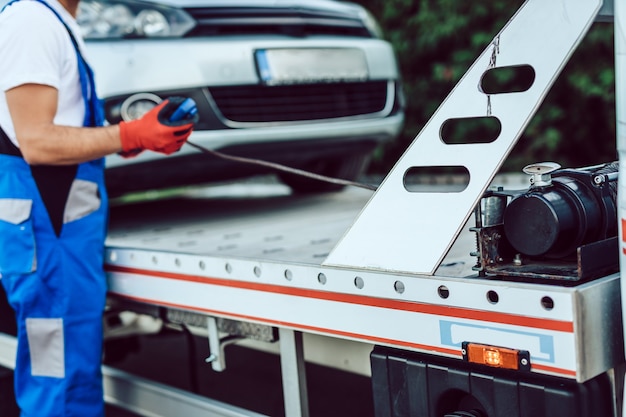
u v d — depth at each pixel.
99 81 2.74
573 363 1.18
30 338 1.94
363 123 3.16
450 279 1.32
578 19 1.25
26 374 1.98
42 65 1.82
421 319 1.38
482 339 1.29
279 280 1.65
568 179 1.36
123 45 2.80
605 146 5.60
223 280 1.80
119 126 1.85
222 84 2.81
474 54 5.86
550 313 1.20
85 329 1.96
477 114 1.33
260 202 3.36
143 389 2.14
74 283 1.93
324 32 3.17
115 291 2.17
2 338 2.58
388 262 1.42
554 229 1.27
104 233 2.07
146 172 2.81
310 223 2.54
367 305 1.47
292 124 2.96
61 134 1.83
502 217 1.37
